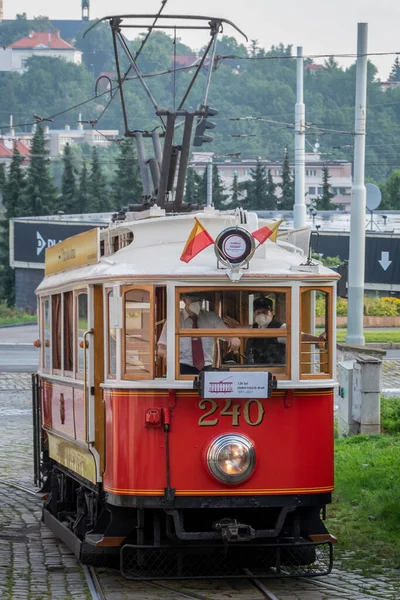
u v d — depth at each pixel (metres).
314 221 99.50
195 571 17.70
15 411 42.16
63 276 20.55
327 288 16.98
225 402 16.55
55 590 16.53
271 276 16.73
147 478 16.47
